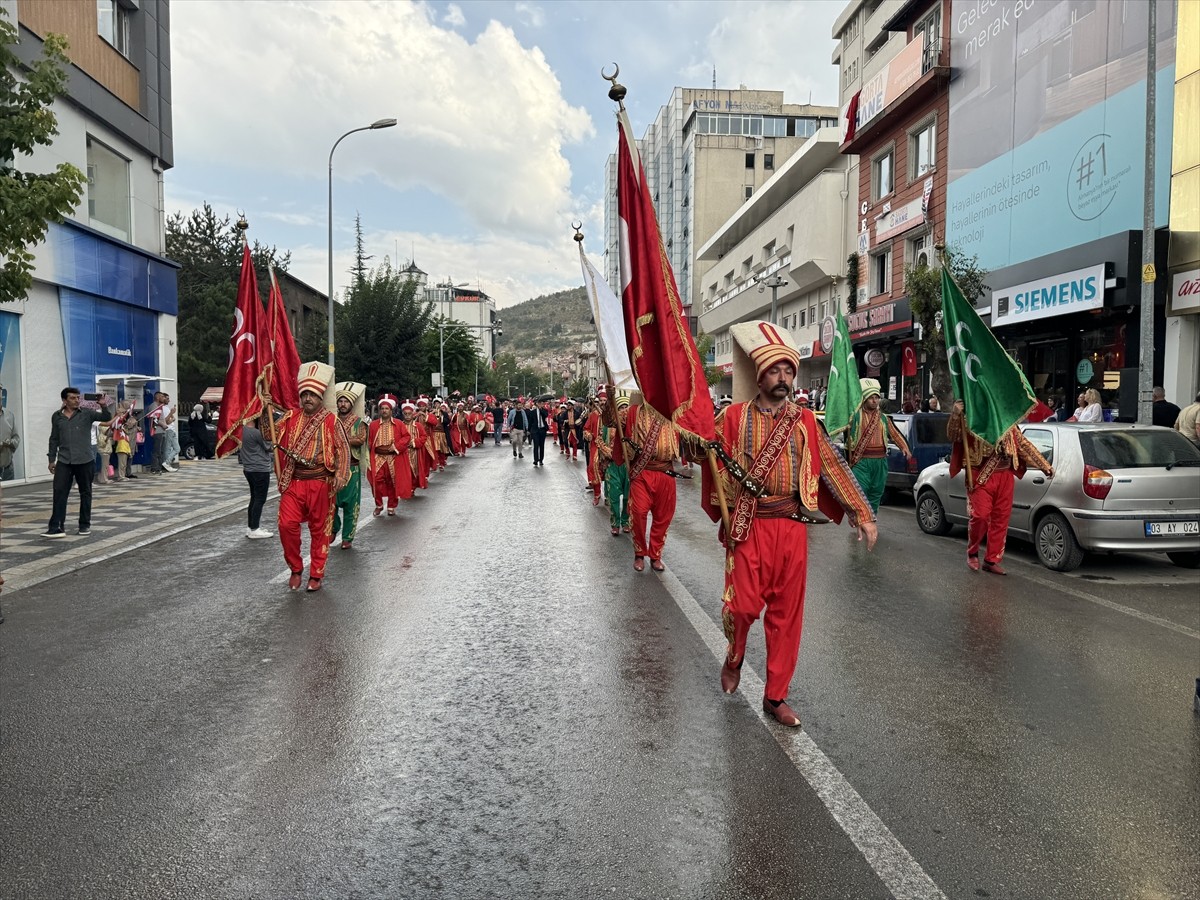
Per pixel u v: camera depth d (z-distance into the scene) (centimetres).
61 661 561
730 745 415
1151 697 486
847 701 477
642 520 849
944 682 510
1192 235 1488
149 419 2170
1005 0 2081
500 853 318
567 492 1670
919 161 2627
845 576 827
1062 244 1862
